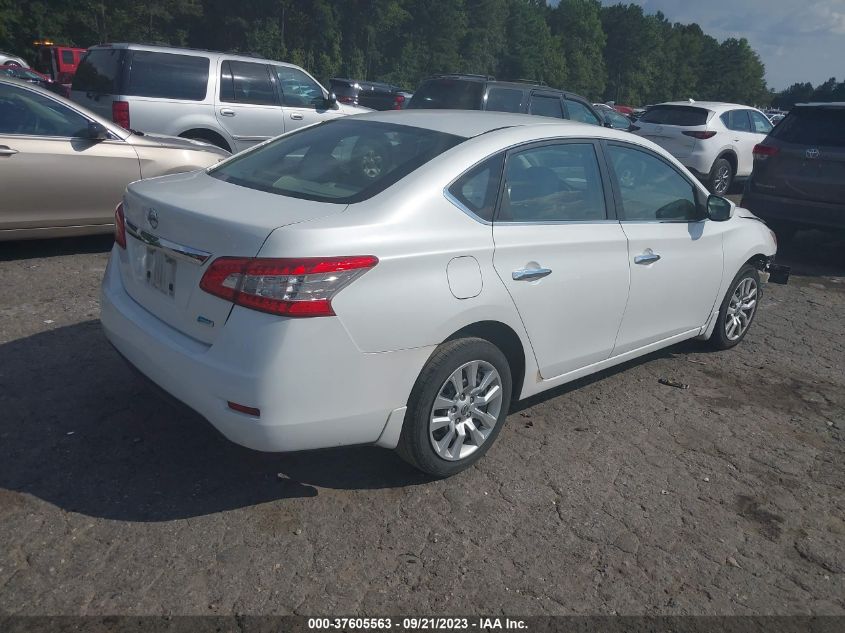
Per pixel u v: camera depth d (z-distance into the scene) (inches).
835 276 338.3
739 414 181.5
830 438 173.2
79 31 2246.6
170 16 2436.0
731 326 220.8
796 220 343.0
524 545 123.5
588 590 114.5
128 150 263.6
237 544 117.2
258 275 110.1
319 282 111.1
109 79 358.6
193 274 118.7
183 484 131.6
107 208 261.6
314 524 123.8
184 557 113.3
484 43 3649.1
